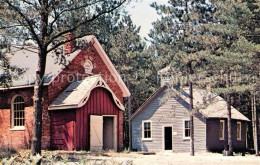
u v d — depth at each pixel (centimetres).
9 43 2100
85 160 865
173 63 3491
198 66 3397
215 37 3186
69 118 2770
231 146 3231
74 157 2203
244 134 4316
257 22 2891
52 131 2859
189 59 3234
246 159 2491
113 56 4772
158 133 3928
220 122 3847
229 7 2944
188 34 3328
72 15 2142
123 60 4803
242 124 4278
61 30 2188
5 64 2384
